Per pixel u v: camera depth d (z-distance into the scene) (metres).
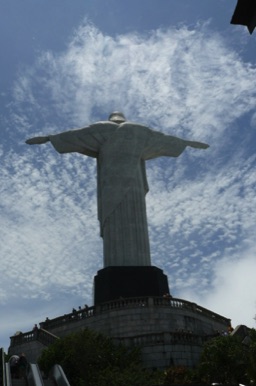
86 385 23.05
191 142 47.44
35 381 19.27
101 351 25.73
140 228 41.16
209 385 13.62
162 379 21.78
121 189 42.16
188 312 33.34
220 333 30.52
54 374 21.17
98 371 24.23
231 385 13.89
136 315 31.98
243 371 21.75
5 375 19.89
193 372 22.55
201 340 28.36
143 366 26.75
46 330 33.81
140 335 28.09
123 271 38.09
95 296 37.94
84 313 33.59
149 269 38.38
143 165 45.50
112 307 32.78
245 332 29.38
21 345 32.81
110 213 41.41
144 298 32.84
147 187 45.12
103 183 42.88
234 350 22.50
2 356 21.34
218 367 22.14
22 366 24.02
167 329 31.62
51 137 44.50
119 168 42.88
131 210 41.50
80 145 44.56
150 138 45.09
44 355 25.72
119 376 22.59
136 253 39.94
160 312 32.22
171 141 46.06
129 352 27.45
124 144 43.75
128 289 37.28
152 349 27.22
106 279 37.81
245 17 5.82
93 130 44.22
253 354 21.77
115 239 40.44
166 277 39.59
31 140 44.34
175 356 26.84
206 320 34.66
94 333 27.50
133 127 44.50
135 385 21.95
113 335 31.50
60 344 25.92
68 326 33.53
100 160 44.31
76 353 25.36
